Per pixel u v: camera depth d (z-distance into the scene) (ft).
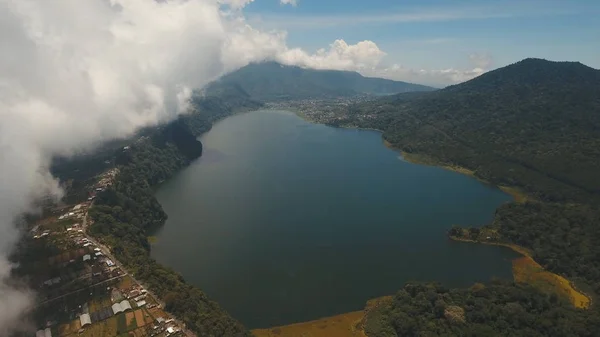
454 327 648.79
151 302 655.76
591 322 653.30
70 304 648.79
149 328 592.60
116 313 624.59
